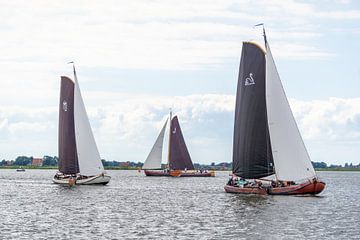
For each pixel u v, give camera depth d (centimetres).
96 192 12138
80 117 13675
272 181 10444
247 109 10706
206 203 9644
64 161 14062
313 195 10206
